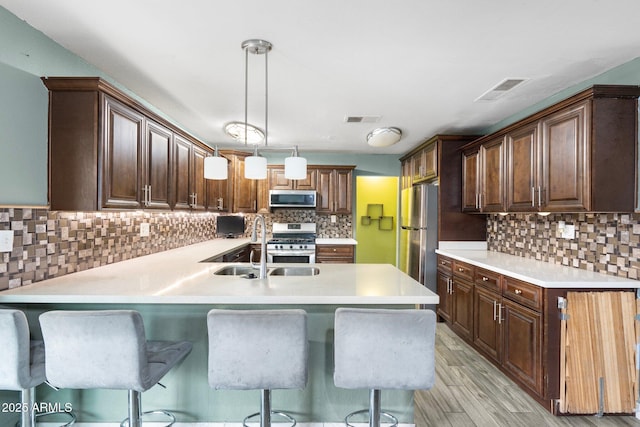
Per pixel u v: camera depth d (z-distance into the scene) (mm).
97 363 1494
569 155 2391
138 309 2037
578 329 2281
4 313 1463
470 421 2234
